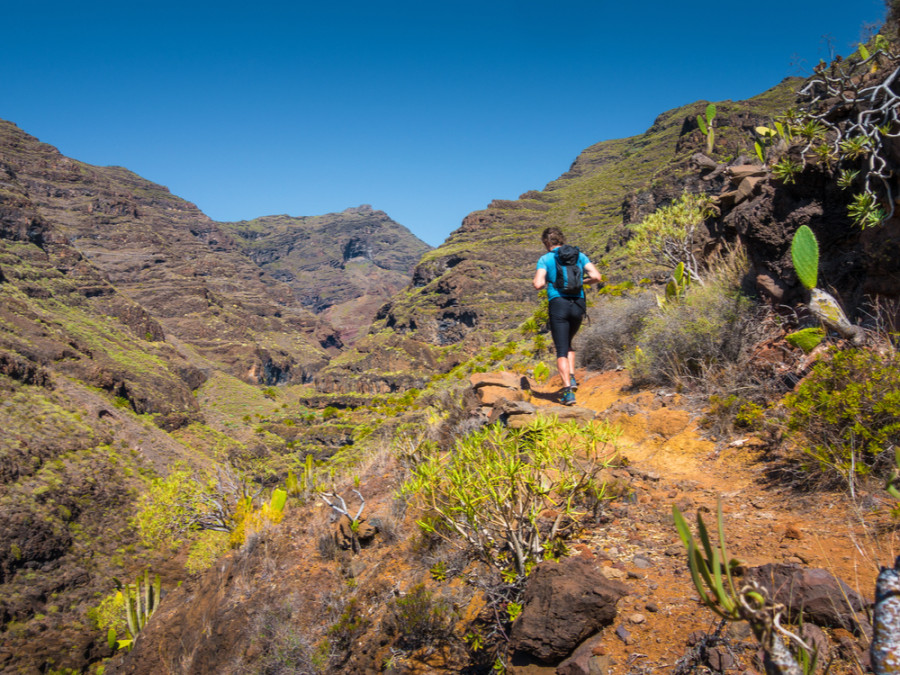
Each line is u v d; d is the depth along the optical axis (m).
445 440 5.73
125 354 135.12
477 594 3.39
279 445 118.94
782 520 2.96
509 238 193.12
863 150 3.97
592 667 2.22
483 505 3.21
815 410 3.29
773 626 1.22
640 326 7.01
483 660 2.92
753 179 6.09
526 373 8.62
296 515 6.56
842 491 3.01
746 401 4.25
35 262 156.38
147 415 110.56
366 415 115.75
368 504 5.82
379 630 3.82
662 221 8.06
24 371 84.44
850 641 1.91
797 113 4.69
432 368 144.62
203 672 5.21
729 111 119.31
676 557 2.85
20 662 44.56
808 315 4.46
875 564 2.32
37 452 69.12
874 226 4.01
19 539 55.00
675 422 4.60
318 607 4.67
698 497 3.53
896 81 4.12
